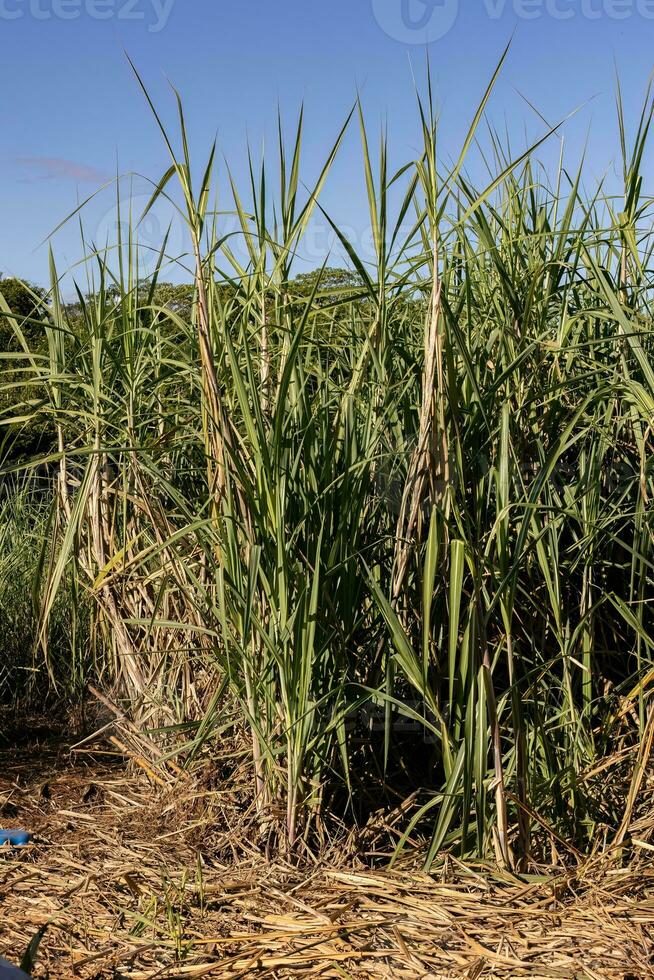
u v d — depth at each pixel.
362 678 3.30
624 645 3.61
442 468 2.97
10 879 3.08
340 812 3.35
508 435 2.90
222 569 3.06
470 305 3.56
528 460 3.44
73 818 3.64
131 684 4.00
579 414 3.02
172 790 3.63
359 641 3.30
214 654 3.31
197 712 3.74
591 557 3.25
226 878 3.02
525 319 3.30
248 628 2.96
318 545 2.89
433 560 2.87
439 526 3.05
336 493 3.12
